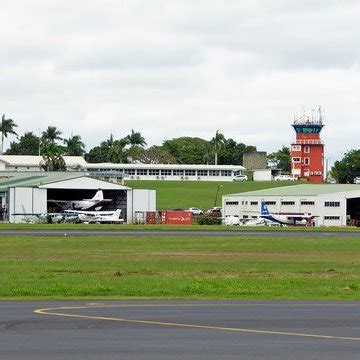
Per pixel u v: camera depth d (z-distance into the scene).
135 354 35.53
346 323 46.22
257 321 46.88
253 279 78.00
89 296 63.06
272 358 34.66
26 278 77.00
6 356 34.84
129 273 84.19
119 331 42.47
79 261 99.00
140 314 50.00
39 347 37.25
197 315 49.66
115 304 56.28
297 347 37.59
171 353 35.81
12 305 55.41
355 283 74.94
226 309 53.28
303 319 47.97
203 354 35.59
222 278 78.81
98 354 35.47
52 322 45.88
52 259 101.88
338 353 35.97
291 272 87.12
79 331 42.38
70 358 34.47
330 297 63.22
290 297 63.19
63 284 70.94
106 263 96.31
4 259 101.50
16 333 41.56
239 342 39.00
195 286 68.94
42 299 60.41
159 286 69.88
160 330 42.94
